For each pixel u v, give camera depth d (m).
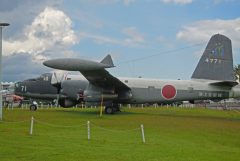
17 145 14.81
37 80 39.09
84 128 21.92
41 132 19.47
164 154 14.06
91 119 28.39
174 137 19.45
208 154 14.43
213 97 37.09
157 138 18.58
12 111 37.25
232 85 36.44
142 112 41.03
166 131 21.91
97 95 35.12
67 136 18.16
